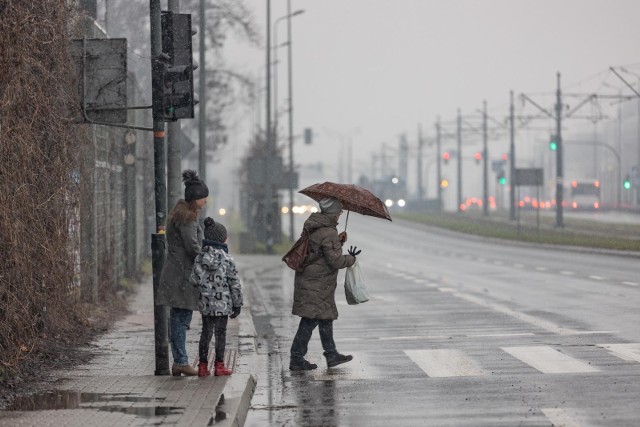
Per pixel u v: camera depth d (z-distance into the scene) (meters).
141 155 70.62
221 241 28.52
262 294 62.59
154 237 29.14
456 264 93.44
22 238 28.50
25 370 28.88
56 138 32.44
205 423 21.42
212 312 28.12
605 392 25.88
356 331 41.19
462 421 22.75
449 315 46.59
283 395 26.97
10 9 27.52
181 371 28.39
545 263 88.69
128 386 26.53
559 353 33.00
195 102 29.42
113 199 54.44
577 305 49.06
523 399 25.22
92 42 33.88
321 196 31.70
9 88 27.61
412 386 27.66
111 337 37.19
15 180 28.12
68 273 34.50
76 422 21.64
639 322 41.25
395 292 60.72
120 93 33.84
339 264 30.67
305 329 31.19
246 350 34.78
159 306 28.67
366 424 22.81
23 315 29.31
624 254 96.31
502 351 33.94
